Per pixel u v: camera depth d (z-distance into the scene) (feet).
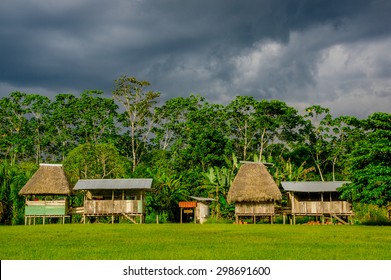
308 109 241.55
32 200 157.99
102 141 258.57
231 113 248.93
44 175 153.89
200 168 220.64
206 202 171.22
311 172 230.68
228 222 162.50
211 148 218.59
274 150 255.70
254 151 258.37
